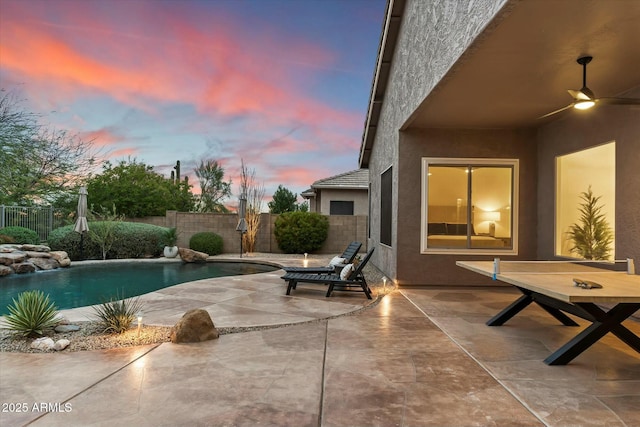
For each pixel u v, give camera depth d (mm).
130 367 3785
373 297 7500
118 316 5023
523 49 4555
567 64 5023
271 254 16672
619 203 6039
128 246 14461
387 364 3939
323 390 3299
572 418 2855
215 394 3195
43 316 4855
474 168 8539
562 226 7699
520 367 3891
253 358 4070
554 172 7828
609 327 3982
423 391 3305
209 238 15820
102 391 3234
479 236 8531
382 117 11219
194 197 26828
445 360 4070
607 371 3799
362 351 4332
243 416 2832
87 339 4672
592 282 3891
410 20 7523
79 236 13891
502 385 3445
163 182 24172
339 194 20797
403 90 8117
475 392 3295
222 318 5758
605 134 6375
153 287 9453
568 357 3965
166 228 15508
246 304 6754
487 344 4629
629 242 5840
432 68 5945
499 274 4840
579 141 7055
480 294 7867
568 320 5449
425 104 6676
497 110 7125
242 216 15844
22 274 11234
